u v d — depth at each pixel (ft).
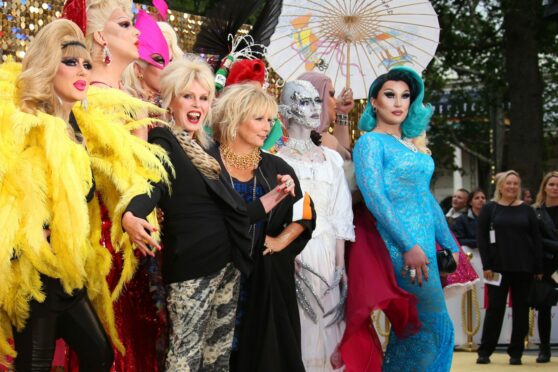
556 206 30.40
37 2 17.89
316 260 16.74
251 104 14.57
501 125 84.17
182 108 14.15
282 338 14.53
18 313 11.96
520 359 28.04
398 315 17.15
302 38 19.86
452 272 18.37
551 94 85.87
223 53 18.58
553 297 28.17
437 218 18.44
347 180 18.12
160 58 15.74
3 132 11.95
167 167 13.26
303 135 17.42
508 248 28.07
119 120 13.79
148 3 33.73
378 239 17.35
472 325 32.09
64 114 12.71
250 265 13.66
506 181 28.99
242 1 18.57
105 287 13.10
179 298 13.28
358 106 24.54
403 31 20.31
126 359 14.23
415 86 18.10
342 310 17.34
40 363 12.07
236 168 14.79
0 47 17.39
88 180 12.34
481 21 62.34
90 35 14.40
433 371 17.37
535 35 55.11
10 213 11.68
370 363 16.81
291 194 14.37
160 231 14.38
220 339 13.91
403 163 17.44
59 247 11.87
